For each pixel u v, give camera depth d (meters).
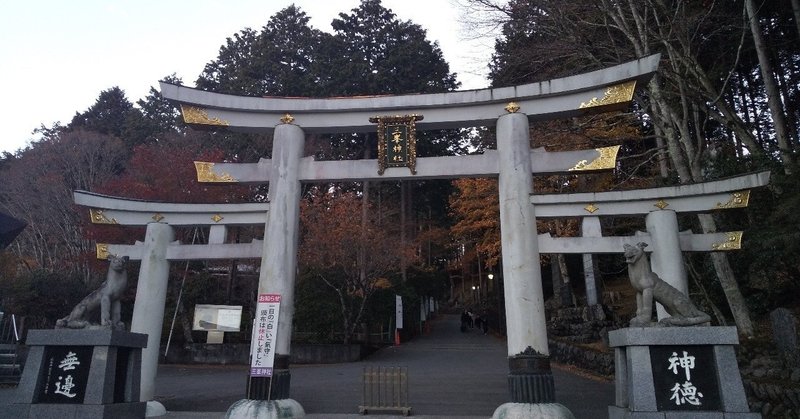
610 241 11.38
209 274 30.27
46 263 35.97
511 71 22.06
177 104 12.77
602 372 19.88
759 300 17.00
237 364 26.00
